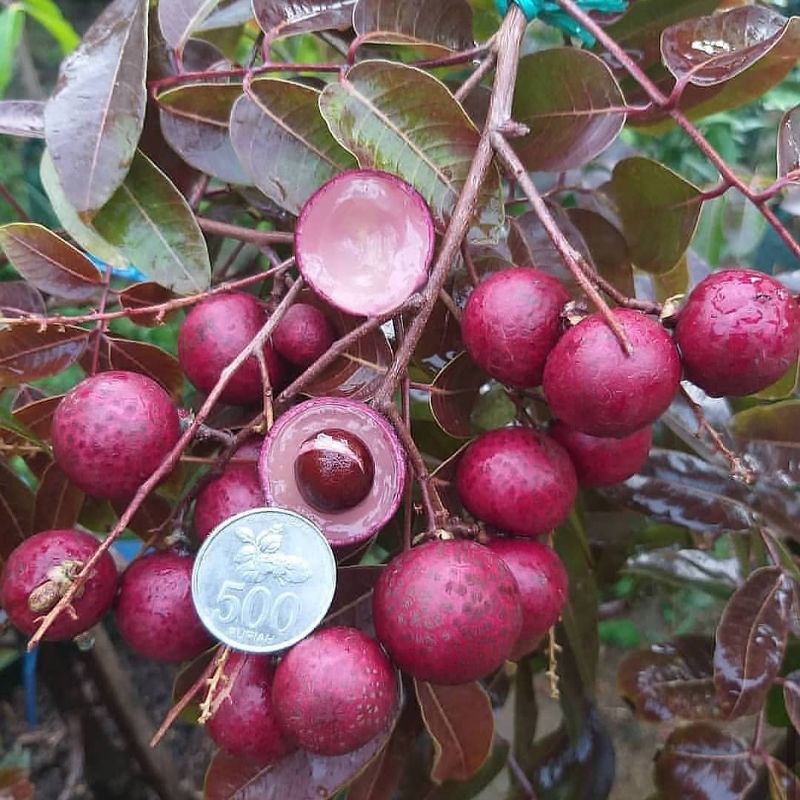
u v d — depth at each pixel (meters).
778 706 0.23
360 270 0.15
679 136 0.43
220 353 0.16
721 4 0.23
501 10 0.18
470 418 0.19
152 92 0.19
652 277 0.24
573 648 0.22
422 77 0.16
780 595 0.20
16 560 0.15
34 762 0.41
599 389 0.13
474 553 0.13
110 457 0.14
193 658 0.15
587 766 0.25
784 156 0.15
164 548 0.16
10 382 0.18
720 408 0.22
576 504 0.23
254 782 0.16
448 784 0.23
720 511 0.21
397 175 0.16
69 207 0.18
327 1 0.19
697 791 0.21
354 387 0.17
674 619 0.45
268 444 0.14
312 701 0.12
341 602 0.16
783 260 0.31
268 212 0.24
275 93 0.18
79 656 0.32
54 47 0.75
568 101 0.18
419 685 0.17
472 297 0.15
